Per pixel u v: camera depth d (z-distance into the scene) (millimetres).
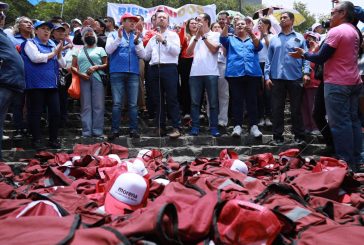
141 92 9305
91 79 7777
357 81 6094
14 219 2721
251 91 7711
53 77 7227
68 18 30188
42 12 28031
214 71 7738
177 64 7898
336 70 6027
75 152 6820
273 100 7543
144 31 10016
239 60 7609
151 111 8891
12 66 6223
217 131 7777
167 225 2664
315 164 5723
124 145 7562
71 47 8117
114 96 7676
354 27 6176
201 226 2797
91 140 7613
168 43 7758
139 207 3523
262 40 8898
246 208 2879
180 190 3562
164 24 7820
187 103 8812
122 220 2873
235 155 6066
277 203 3543
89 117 7805
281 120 7520
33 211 3180
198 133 7902
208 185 4148
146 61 8578
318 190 4328
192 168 5363
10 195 4121
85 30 8008
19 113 7836
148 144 7609
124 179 3525
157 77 7848
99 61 7906
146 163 5828
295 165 5734
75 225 2629
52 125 7312
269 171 5746
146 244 2510
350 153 6004
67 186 4605
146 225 2590
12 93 6258
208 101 7938
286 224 3000
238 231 2783
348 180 4496
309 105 8328
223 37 7766
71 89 7688
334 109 6039
